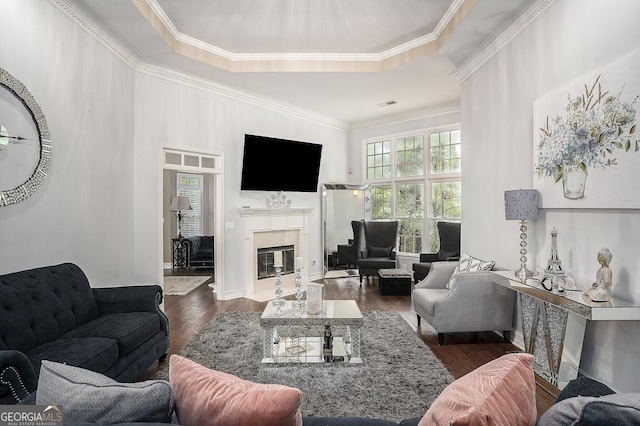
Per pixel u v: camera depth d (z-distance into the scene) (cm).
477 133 403
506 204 290
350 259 701
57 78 298
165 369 284
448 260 514
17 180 256
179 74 471
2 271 246
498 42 353
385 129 713
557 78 271
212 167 522
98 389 95
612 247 220
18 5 258
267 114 594
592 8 235
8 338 197
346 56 475
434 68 466
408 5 356
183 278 697
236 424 90
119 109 394
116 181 388
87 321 268
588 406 77
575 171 246
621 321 215
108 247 373
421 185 670
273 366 282
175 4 357
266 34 420
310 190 642
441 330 326
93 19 337
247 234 546
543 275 264
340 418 139
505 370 108
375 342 338
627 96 203
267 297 534
